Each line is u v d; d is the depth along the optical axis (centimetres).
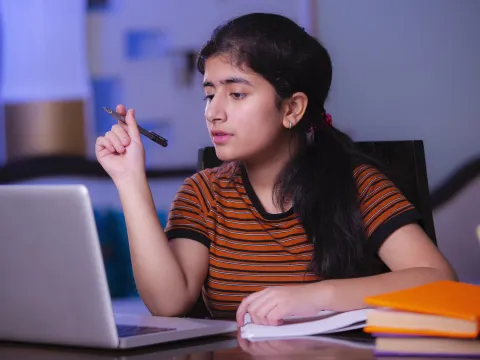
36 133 409
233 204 161
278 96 150
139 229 144
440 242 376
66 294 104
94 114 402
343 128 379
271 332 115
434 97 373
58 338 107
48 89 407
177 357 101
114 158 146
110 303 102
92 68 402
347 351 101
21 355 104
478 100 371
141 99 397
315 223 156
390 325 101
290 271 157
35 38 409
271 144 153
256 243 159
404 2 372
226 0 385
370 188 159
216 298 159
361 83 377
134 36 397
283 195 158
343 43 377
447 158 375
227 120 148
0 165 412
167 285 144
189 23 390
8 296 109
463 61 371
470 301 103
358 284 128
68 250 102
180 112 393
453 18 371
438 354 94
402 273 135
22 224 103
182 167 394
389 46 374
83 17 402
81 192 98
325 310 124
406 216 153
